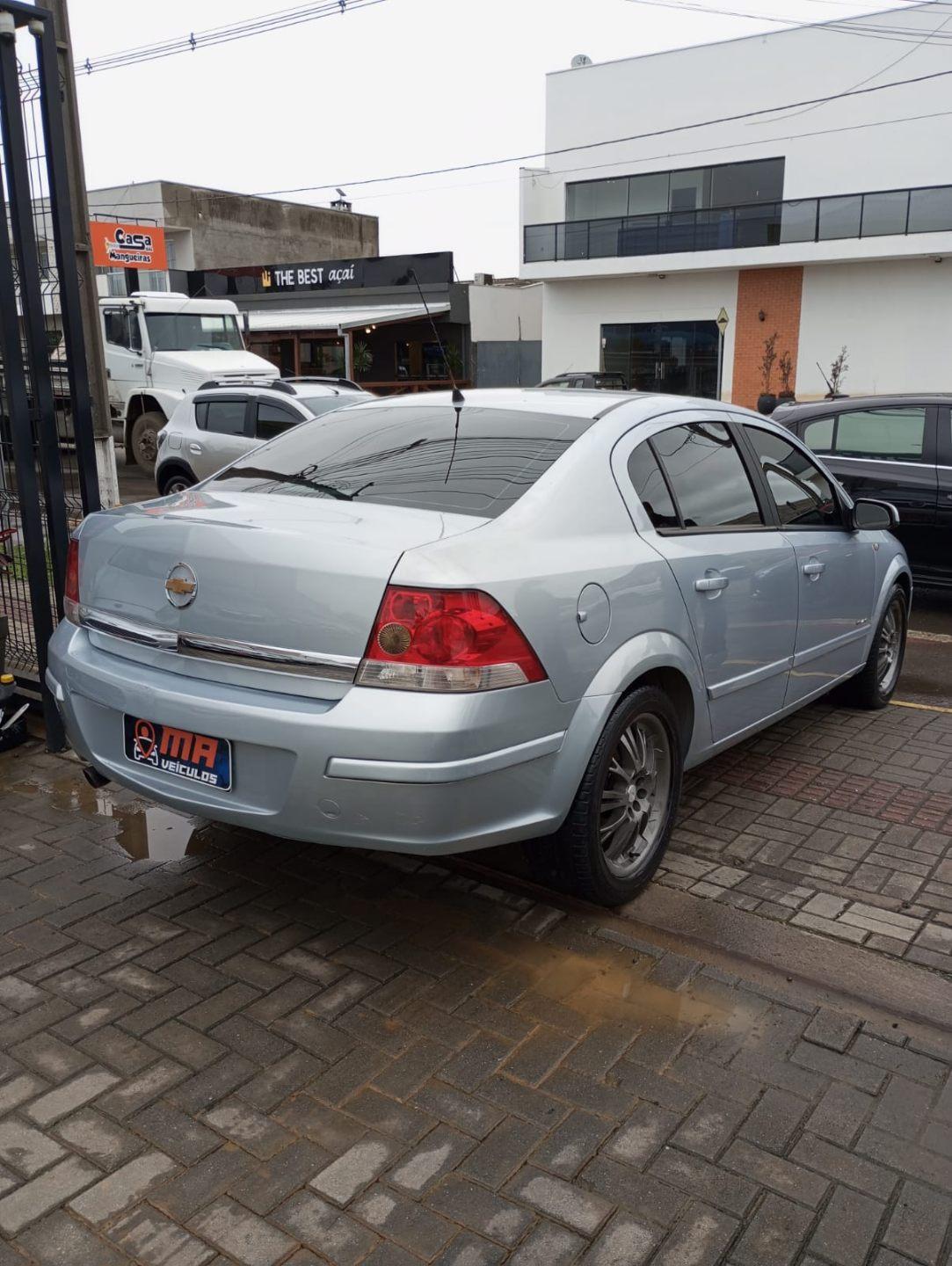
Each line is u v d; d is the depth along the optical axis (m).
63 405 4.79
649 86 26.70
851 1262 2.08
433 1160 2.34
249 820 2.89
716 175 26.45
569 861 3.22
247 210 40.00
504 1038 2.77
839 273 25.14
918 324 24.55
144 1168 2.31
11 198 4.13
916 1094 2.57
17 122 4.05
